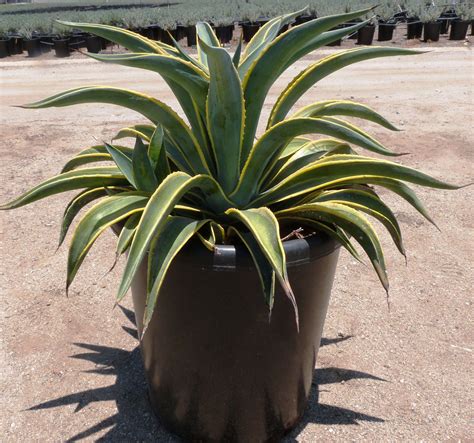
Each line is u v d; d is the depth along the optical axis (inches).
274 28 67.5
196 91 55.2
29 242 124.8
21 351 90.4
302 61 358.3
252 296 57.8
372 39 439.5
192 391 67.2
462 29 430.6
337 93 266.1
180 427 72.5
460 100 248.8
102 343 93.4
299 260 55.5
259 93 57.1
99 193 65.0
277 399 68.9
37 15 545.6
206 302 58.4
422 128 206.8
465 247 124.0
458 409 79.4
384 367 88.0
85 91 53.6
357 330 96.8
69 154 179.5
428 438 74.4
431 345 92.9
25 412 78.1
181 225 53.9
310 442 73.9
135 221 55.2
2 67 372.5
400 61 351.9
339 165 56.7
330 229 58.2
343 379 85.4
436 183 52.3
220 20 459.8
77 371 86.5
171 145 68.2
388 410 79.3
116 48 460.4
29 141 193.9
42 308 101.5
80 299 104.8
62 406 79.4
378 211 60.1
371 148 53.3
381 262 56.9
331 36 57.6
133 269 45.4
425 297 106.0
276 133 54.3
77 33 446.3
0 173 163.0
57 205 143.7
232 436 70.9
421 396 81.8
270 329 61.2
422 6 458.6
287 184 60.8
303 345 66.5
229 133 55.9
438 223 134.8
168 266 52.2
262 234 49.7
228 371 64.1
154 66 51.5
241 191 60.9
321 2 563.5
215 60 48.2
